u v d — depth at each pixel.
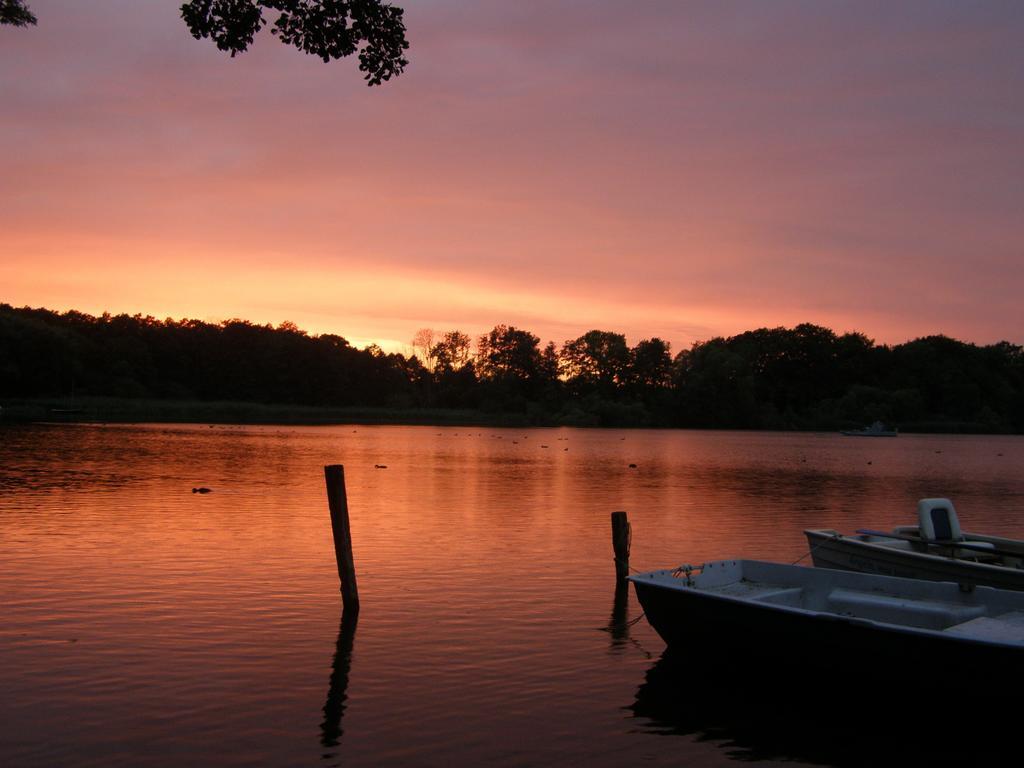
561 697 9.87
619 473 41.88
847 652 9.72
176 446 51.41
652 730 9.08
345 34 11.71
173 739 8.32
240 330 151.75
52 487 27.81
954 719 9.20
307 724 8.80
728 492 33.25
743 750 8.70
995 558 14.88
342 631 12.05
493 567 16.73
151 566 15.75
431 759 8.12
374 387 154.38
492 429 110.00
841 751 8.75
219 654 10.87
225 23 11.41
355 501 27.00
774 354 144.00
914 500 31.77
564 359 152.88
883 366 143.00
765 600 11.78
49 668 10.14
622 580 15.56
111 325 143.25
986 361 146.25
